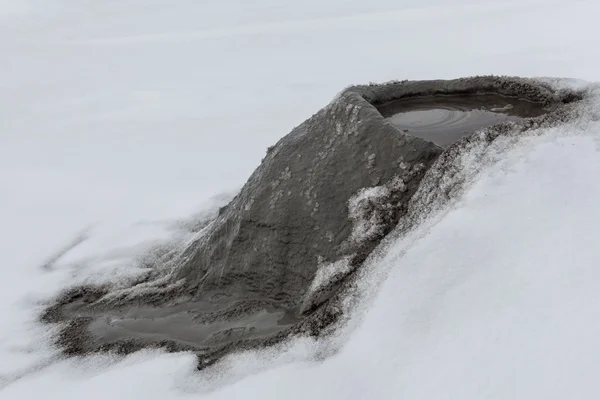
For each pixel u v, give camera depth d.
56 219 4.93
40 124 8.35
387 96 3.37
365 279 2.20
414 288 1.98
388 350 1.85
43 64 13.55
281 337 2.27
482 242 1.97
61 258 4.20
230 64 11.40
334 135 2.89
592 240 1.80
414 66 8.59
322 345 2.08
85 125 8.05
